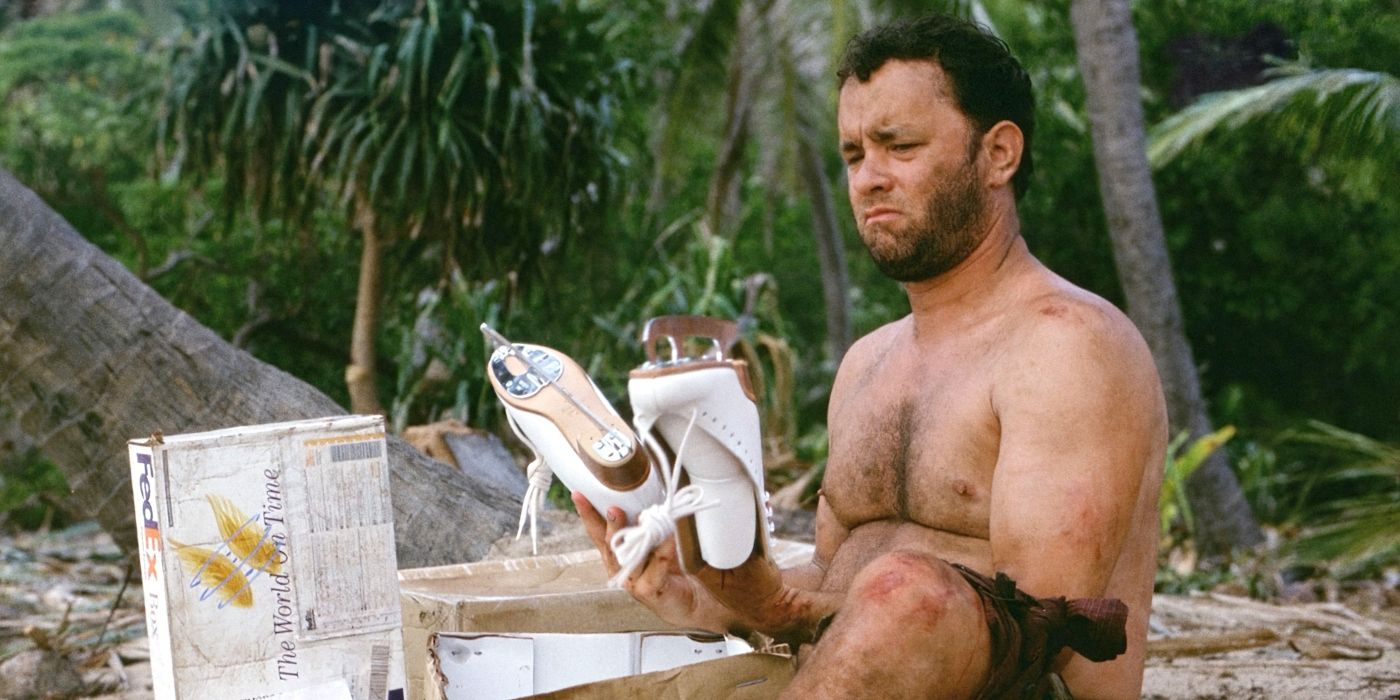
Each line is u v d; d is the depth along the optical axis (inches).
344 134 257.0
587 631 97.2
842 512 85.0
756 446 68.7
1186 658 161.8
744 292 342.0
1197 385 307.6
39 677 155.6
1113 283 465.4
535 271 283.9
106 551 287.1
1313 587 245.6
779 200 586.9
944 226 78.7
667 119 476.7
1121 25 301.9
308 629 76.8
